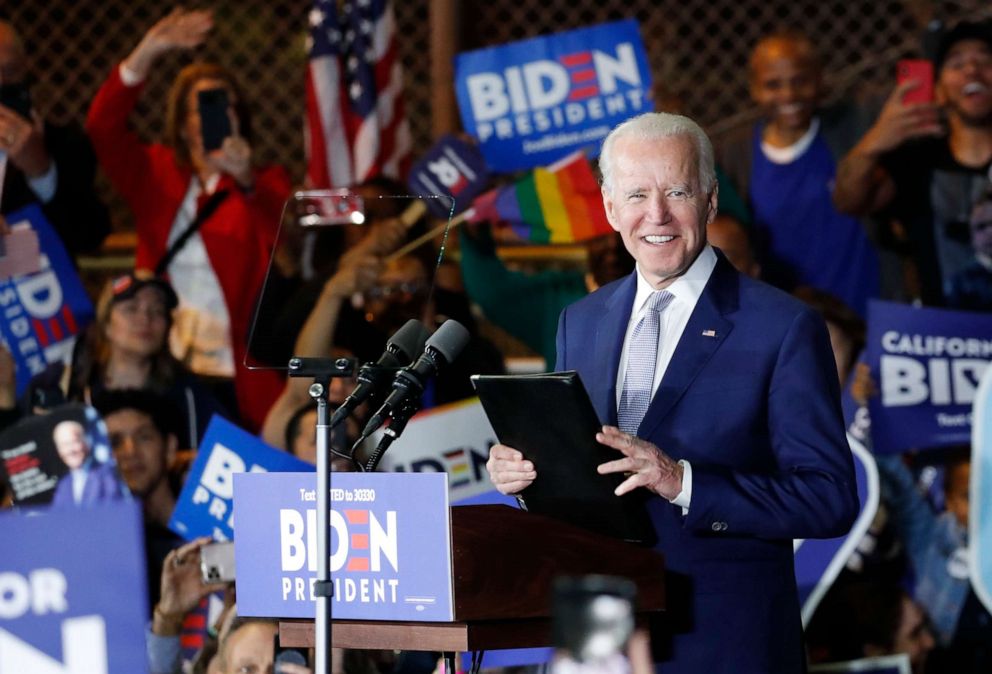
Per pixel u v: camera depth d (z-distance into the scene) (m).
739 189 14.36
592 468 7.47
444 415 13.54
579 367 8.62
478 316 15.08
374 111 15.20
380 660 12.23
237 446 13.22
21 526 6.35
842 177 14.05
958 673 13.54
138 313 13.86
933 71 13.90
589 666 4.41
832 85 15.71
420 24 18.55
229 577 12.41
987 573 13.53
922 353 13.77
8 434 13.57
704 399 8.07
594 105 14.23
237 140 14.32
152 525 13.58
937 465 13.70
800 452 7.87
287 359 10.95
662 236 8.13
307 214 14.27
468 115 14.34
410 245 14.20
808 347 8.03
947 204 13.94
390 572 7.08
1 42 13.86
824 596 13.54
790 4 17.36
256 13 18.38
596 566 7.34
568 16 17.67
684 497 7.61
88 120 14.10
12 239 13.77
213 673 12.36
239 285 14.12
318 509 7.03
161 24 14.10
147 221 14.18
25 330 13.81
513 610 7.11
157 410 13.80
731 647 7.93
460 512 7.45
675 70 16.89
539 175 14.18
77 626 6.36
